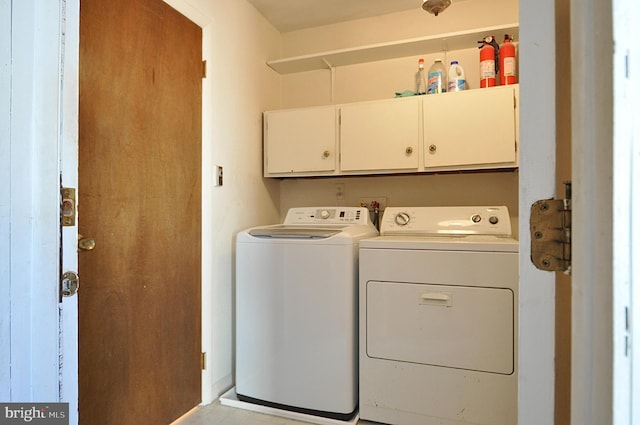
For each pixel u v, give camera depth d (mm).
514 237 2201
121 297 1433
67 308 717
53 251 689
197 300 1831
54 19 694
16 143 651
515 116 1931
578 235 429
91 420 1308
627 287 377
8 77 644
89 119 1304
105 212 1366
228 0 2076
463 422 1563
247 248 1906
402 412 1651
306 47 2641
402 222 2109
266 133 2400
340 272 1723
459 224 2018
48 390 684
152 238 1574
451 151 2029
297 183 2674
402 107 2129
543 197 489
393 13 2438
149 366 1558
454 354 1577
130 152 1469
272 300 1845
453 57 2330
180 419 1721
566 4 491
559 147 486
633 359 376
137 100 1499
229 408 1843
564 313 492
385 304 1677
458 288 1573
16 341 649
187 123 1766
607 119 387
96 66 1330
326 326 1741
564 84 488
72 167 725
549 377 490
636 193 374
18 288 651
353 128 2219
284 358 1814
